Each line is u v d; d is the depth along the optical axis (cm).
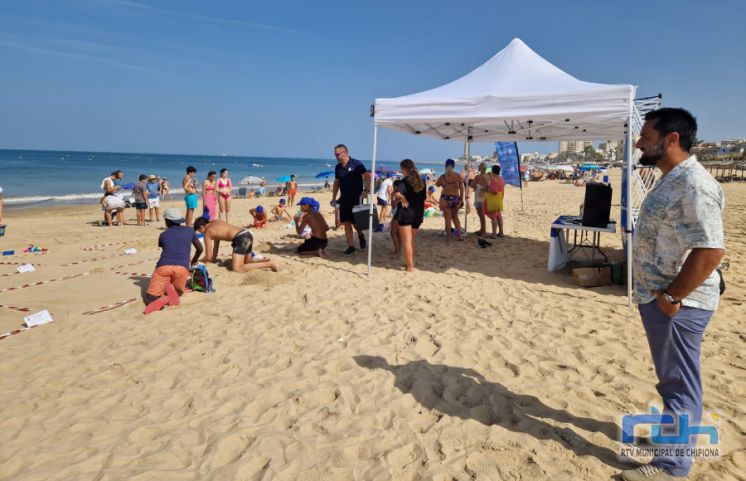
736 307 494
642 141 218
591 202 655
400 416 292
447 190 911
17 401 312
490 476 233
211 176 1146
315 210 786
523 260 762
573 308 507
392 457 250
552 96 536
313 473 237
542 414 290
